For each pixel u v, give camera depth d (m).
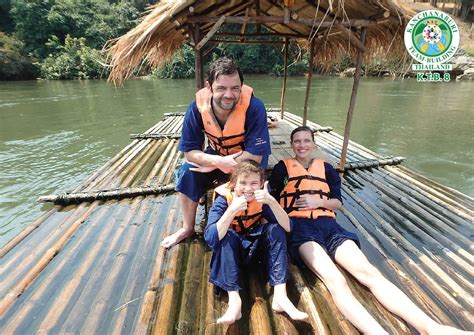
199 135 2.42
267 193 1.97
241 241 2.10
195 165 2.38
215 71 2.07
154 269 2.29
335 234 2.21
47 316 1.89
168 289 2.09
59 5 25.77
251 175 1.98
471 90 15.13
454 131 8.15
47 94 15.43
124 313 1.92
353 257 2.02
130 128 8.76
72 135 8.09
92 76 23.70
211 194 3.32
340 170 4.14
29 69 23.86
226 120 2.31
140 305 1.98
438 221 3.03
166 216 3.13
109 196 3.56
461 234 2.83
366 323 1.64
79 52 23.67
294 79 21.98
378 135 7.90
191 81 21.64
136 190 3.63
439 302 2.03
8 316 1.98
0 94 15.47
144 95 14.98
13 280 2.31
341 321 1.79
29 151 6.84
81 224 3.02
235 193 2.06
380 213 3.19
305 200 2.33
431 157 6.36
